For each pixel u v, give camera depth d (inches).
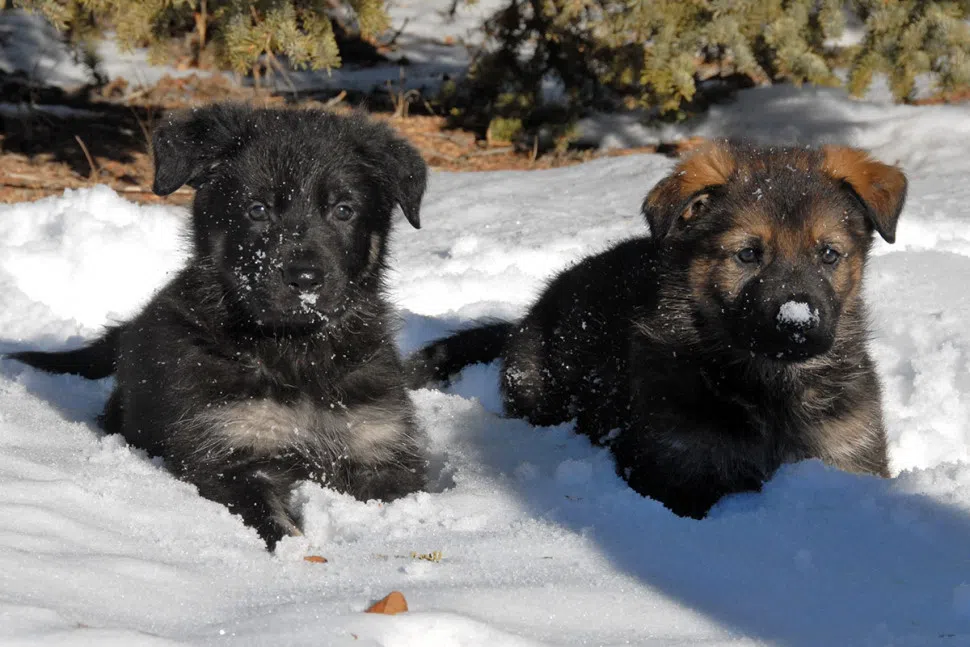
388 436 74.1
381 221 75.2
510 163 134.9
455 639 59.9
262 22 106.0
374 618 59.9
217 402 71.9
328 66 110.3
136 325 76.7
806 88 146.1
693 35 117.7
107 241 92.7
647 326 75.1
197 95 147.8
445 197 113.2
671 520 68.4
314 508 69.3
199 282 73.6
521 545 66.4
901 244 96.2
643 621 62.2
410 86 158.6
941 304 87.7
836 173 73.5
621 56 129.6
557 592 63.1
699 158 74.3
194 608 61.0
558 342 81.3
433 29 186.4
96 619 59.5
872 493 69.1
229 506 69.3
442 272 94.5
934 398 79.7
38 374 80.9
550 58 138.9
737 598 63.7
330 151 73.3
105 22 149.0
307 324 72.2
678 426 73.4
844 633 61.9
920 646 61.1
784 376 73.5
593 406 79.0
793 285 71.4
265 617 60.2
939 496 68.3
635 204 106.6
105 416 77.2
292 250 71.2
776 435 73.9
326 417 73.1
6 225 95.3
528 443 77.5
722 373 73.4
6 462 68.3
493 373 85.8
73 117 138.6
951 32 121.0
